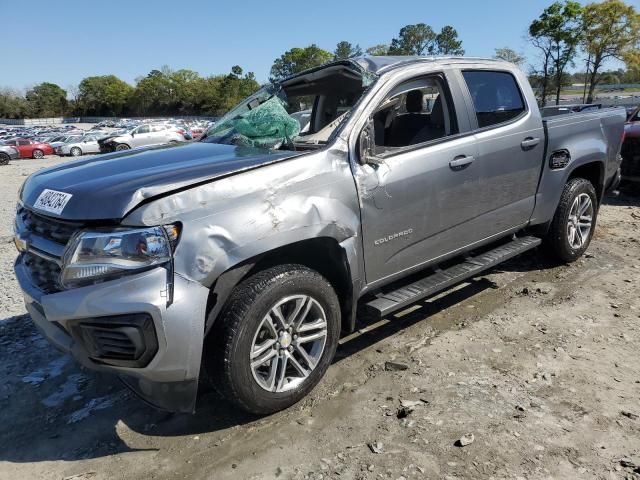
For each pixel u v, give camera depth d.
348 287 3.34
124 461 2.82
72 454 2.91
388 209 3.47
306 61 86.88
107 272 2.56
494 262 4.32
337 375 3.55
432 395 3.24
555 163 4.80
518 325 4.16
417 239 3.73
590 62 43.22
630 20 40.94
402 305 3.57
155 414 3.24
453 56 4.23
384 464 2.66
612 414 2.99
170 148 3.74
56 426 3.17
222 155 3.28
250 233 2.78
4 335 4.38
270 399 2.99
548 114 6.19
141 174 2.92
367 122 3.44
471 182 4.01
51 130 65.62
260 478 2.63
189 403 2.76
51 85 124.69
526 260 5.62
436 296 4.82
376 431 2.93
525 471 2.57
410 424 2.96
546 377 3.39
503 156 4.25
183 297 2.58
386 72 3.71
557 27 42.59
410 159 3.61
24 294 3.08
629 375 3.40
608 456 2.66
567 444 2.75
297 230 2.95
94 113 122.75
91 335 2.64
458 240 4.07
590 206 5.37
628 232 6.77
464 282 5.11
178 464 2.77
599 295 4.68
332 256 3.26
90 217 2.65
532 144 4.52
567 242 5.17
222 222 2.72
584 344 3.81
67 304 2.61
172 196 2.66
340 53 83.75
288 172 3.02
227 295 2.81
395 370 3.57
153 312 2.52
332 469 2.65
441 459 2.67
